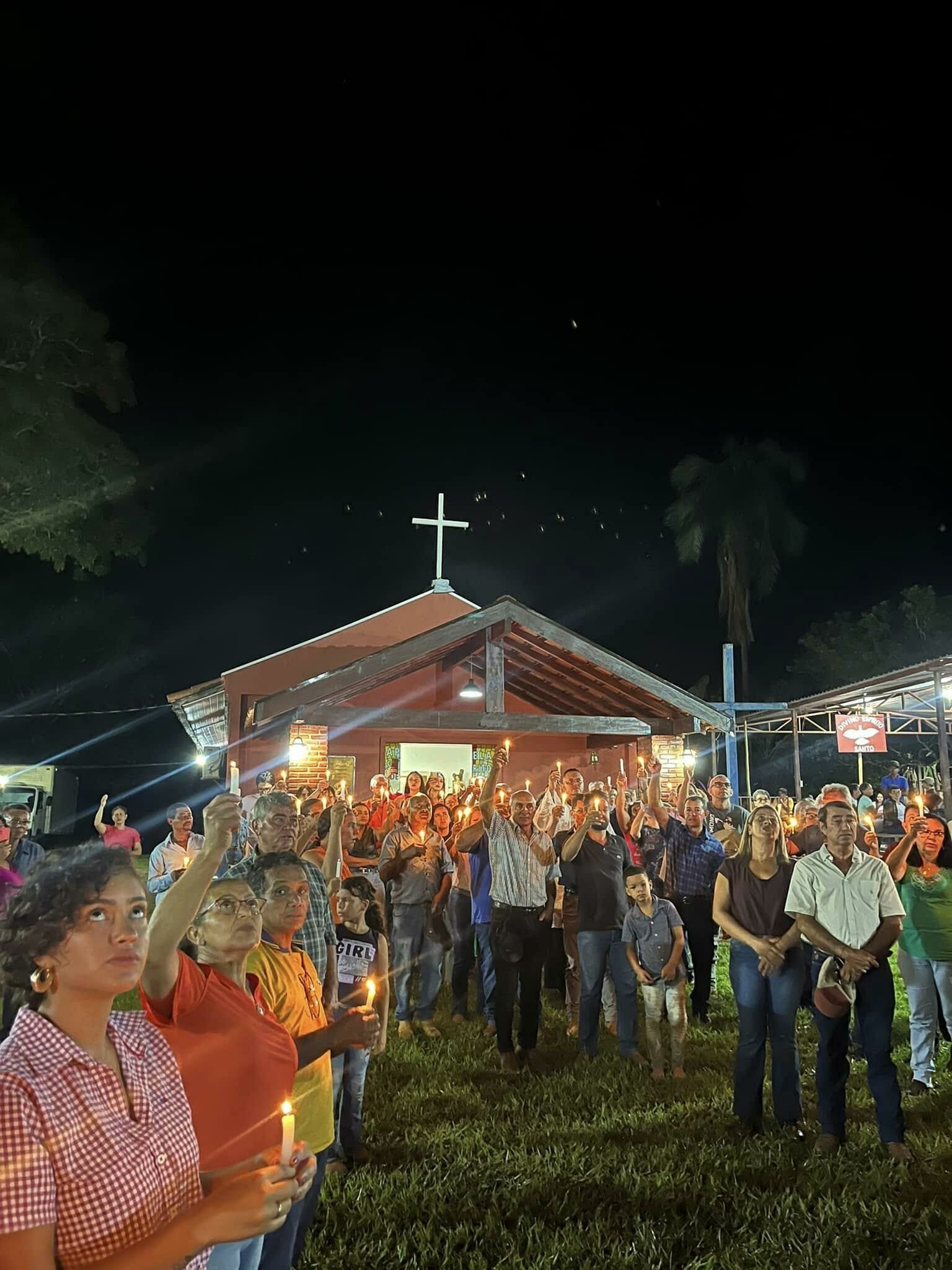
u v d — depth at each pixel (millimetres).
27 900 1927
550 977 10375
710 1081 6977
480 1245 4492
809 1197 4949
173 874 9766
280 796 4801
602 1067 7379
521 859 7684
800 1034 8484
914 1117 6254
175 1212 1928
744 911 6137
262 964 3672
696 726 16297
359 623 23906
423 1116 6289
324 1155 3807
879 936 5641
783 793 13195
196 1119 2740
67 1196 1719
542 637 15523
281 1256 3436
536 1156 5504
